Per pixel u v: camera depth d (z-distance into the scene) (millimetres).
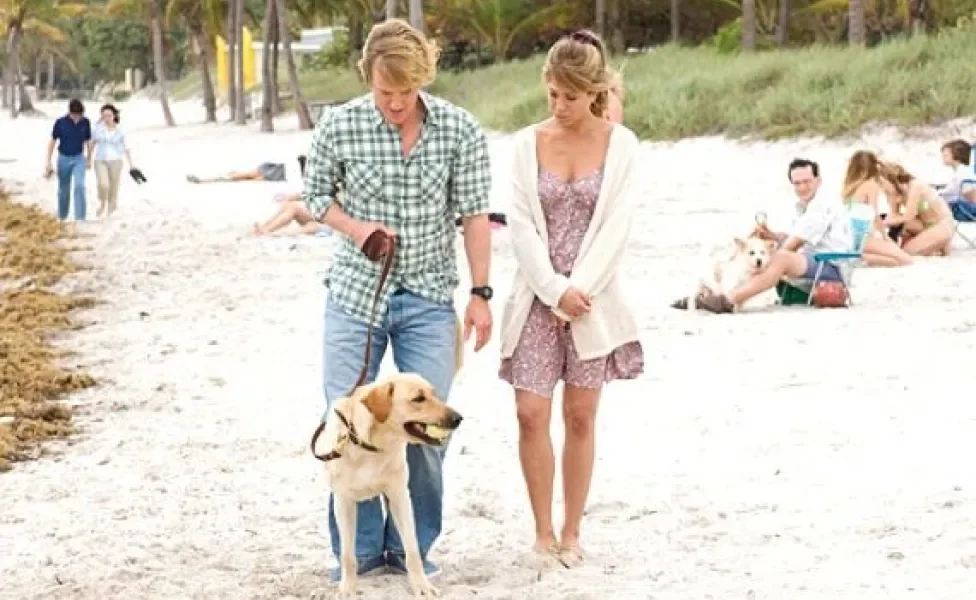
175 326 19531
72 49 185625
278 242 27172
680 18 76188
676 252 24375
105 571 9539
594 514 10438
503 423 13258
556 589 8727
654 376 14875
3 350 17641
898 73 39562
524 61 70812
